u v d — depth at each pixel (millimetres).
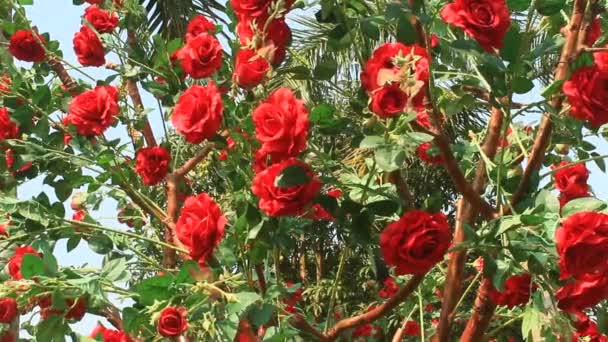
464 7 1867
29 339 2471
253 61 2115
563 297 1919
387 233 1837
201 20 2904
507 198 2158
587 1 2055
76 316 2254
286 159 1898
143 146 3283
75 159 3064
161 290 1959
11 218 2857
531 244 1869
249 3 2123
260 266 2162
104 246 2834
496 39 1874
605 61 1970
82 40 3246
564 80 1928
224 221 2080
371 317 2172
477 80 2299
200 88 2154
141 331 2152
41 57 3312
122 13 3416
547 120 2094
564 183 2484
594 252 1729
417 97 1857
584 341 2441
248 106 2254
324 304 4336
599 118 1908
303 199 1940
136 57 3283
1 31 3555
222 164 2645
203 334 1933
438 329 2363
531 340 2158
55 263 2104
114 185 3045
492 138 2414
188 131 2127
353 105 1986
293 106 1890
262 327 2301
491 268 1934
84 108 2869
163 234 3396
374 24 2045
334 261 5762
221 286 2160
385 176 2268
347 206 2066
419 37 1974
